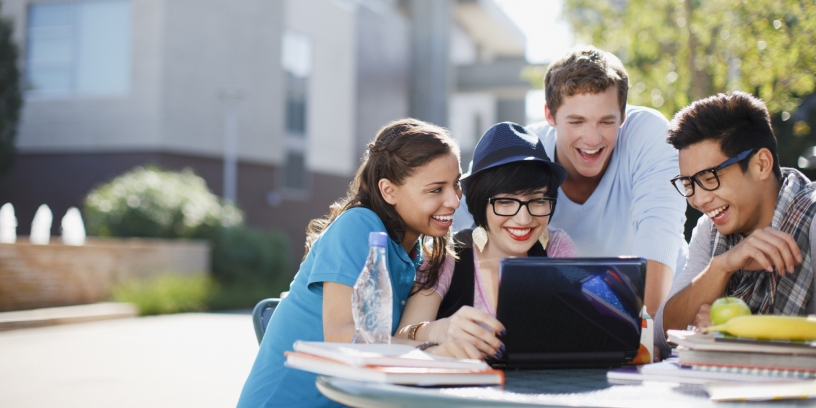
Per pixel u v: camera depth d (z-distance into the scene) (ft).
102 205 52.95
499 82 116.47
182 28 63.16
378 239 6.61
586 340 6.22
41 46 63.46
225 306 52.01
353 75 89.66
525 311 6.10
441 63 105.81
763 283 7.61
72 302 44.21
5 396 19.26
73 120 62.54
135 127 61.46
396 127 7.48
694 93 32.65
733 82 30.89
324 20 83.71
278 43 74.84
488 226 7.84
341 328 6.69
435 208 7.23
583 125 9.60
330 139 85.10
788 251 6.85
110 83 62.28
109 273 46.83
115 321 40.63
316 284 7.22
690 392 5.27
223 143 67.67
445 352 6.15
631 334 6.25
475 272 7.88
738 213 7.34
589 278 6.12
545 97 10.19
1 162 58.44
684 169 7.41
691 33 32.48
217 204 58.85
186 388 20.40
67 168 62.85
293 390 7.22
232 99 64.34
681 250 10.77
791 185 7.45
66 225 62.95
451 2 109.40
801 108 31.94
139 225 52.75
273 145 73.87
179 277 49.93
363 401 4.97
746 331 5.50
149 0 61.46
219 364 24.81
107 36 62.28
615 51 37.93
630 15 35.53
